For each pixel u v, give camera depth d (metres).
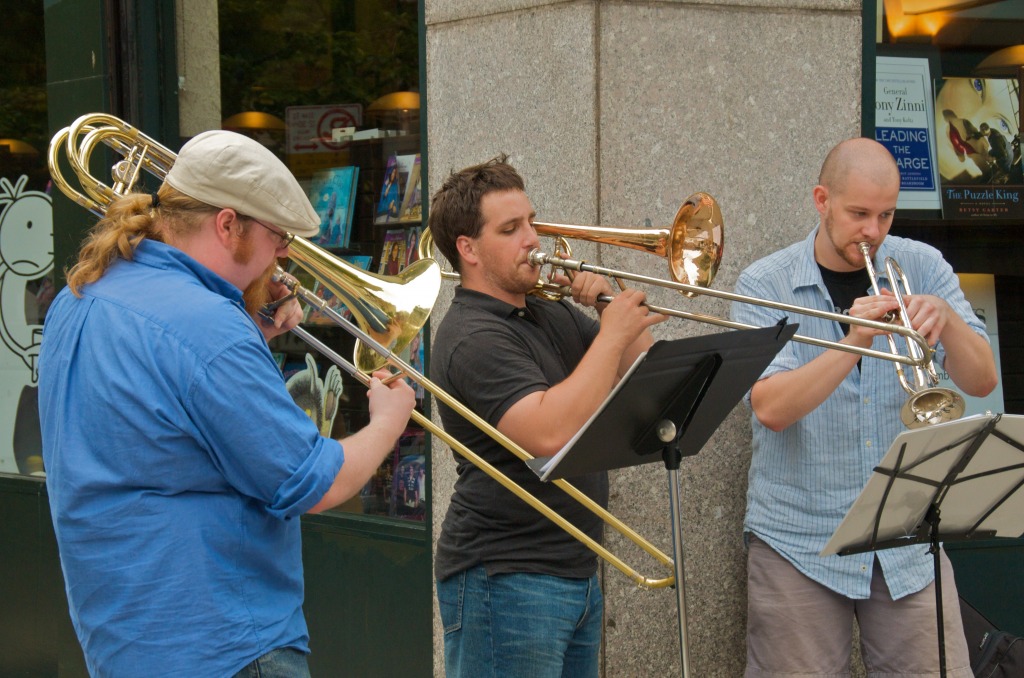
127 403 3.28
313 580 6.84
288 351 7.09
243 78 7.25
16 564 8.15
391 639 6.49
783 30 5.73
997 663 5.17
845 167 4.79
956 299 5.11
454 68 5.91
